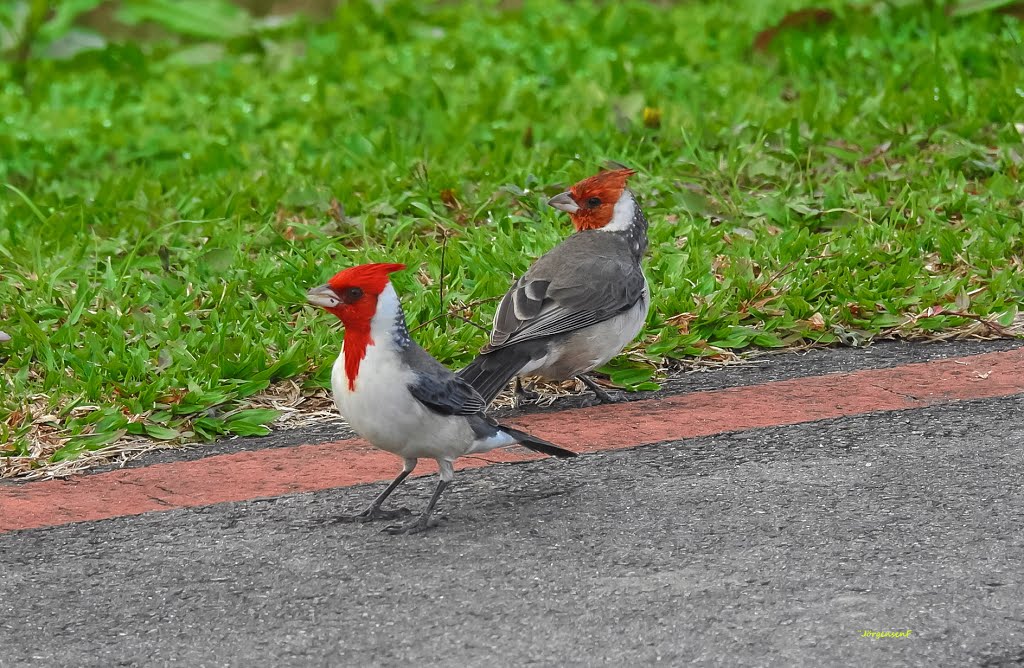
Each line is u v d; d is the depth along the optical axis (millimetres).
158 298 13305
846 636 6957
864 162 16484
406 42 26094
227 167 18359
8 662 7137
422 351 8602
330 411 11055
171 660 7102
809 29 22781
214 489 9500
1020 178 15766
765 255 13805
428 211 15242
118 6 30547
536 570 7969
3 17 26672
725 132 17797
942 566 7711
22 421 10727
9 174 18188
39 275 13711
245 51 25953
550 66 22438
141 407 10852
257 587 7930
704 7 27000
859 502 8688
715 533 8336
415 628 7328
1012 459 9266
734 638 7004
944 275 13359
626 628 7184
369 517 8898
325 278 13656
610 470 9523
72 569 8273
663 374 11688
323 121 19938
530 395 11391
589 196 11664
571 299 10797
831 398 10672
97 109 22188
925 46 21516
